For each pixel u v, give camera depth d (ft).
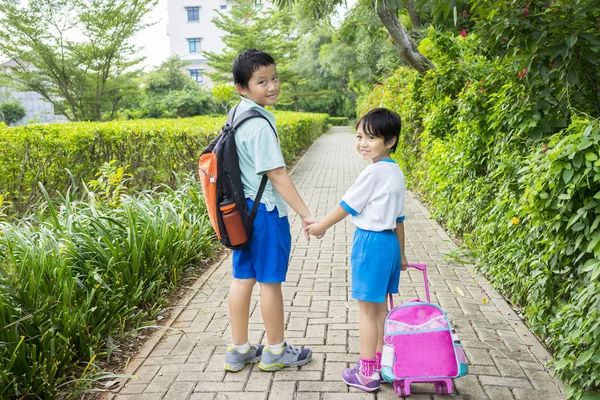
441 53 23.43
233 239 9.01
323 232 9.07
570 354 8.76
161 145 23.21
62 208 14.85
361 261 8.75
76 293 10.85
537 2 10.66
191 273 15.25
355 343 10.77
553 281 10.06
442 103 21.18
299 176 37.04
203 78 169.48
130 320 11.66
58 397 8.93
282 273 9.37
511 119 11.91
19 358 8.67
